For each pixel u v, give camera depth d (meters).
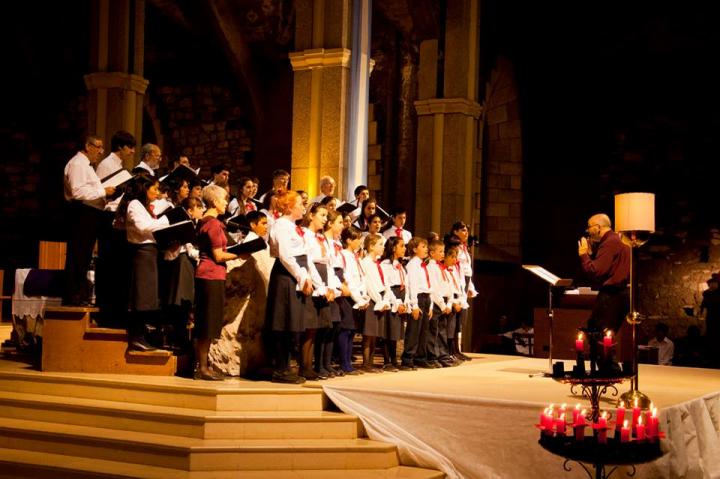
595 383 5.71
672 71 14.22
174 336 7.54
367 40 10.84
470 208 12.27
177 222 6.54
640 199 6.32
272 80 14.22
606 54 14.59
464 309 8.89
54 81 15.16
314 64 10.50
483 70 13.80
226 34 13.53
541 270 7.48
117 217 6.90
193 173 7.38
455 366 8.49
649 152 14.34
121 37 11.69
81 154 7.24
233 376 6.93
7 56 14.90
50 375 6.73
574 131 14.95
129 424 6.08
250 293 7.02
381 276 7.55
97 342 6.94
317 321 6.77
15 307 8.54
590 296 9.73
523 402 5.97
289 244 6.52
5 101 14.97
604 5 14.36
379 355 9.24
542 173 15.15
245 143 14.56
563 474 5.86
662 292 13.88
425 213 12.29
